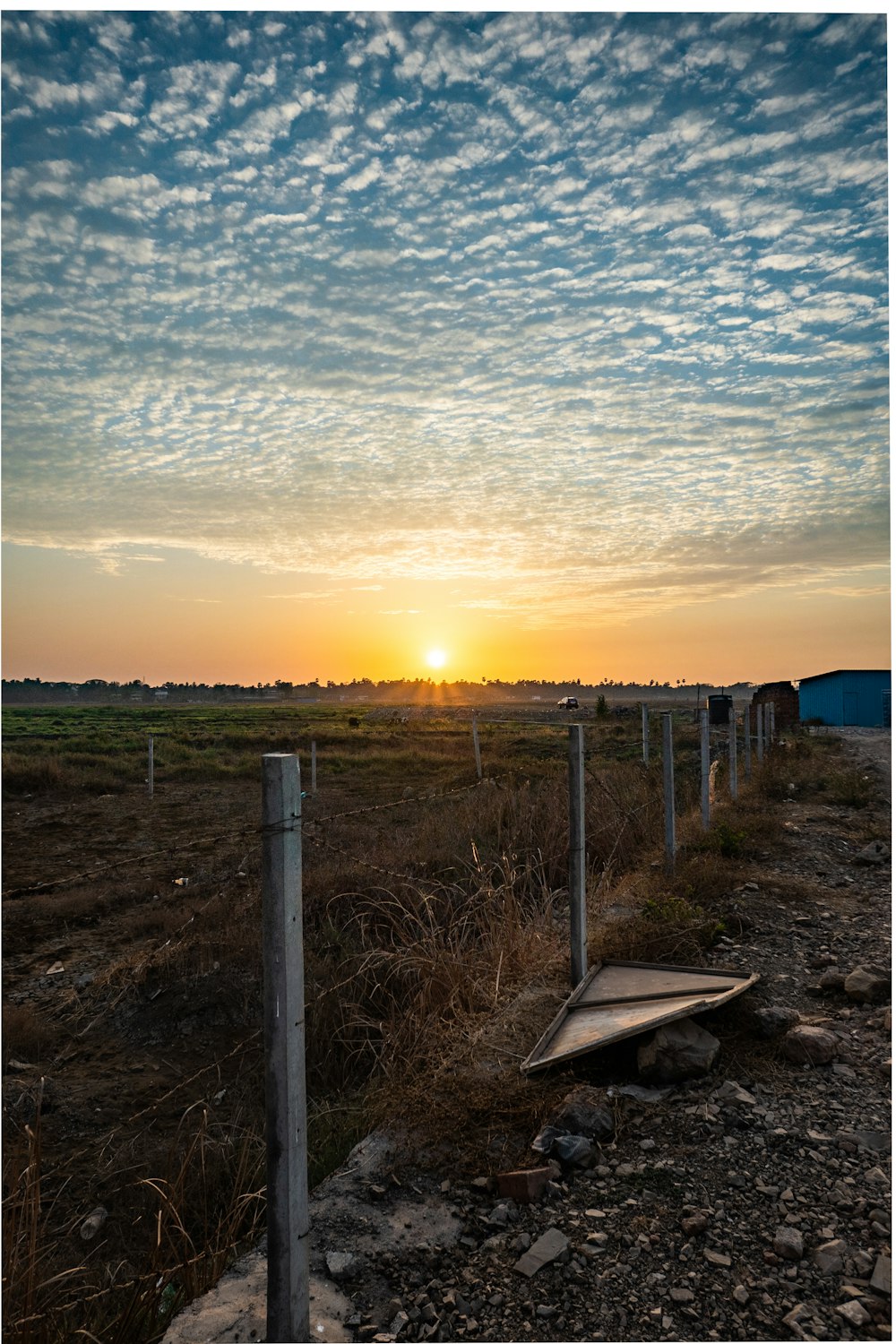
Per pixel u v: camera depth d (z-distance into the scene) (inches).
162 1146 194.2
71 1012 265.6
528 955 238.1
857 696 1649.9
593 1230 123.4
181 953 286.0
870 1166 135.9
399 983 250.7
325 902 325.4
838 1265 112.5
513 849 376.2
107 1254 159.2
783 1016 189.2
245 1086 223.3
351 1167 146.2
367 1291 114.0
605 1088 166.6
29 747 1178.0
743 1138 145.9
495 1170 140.8
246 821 617.9
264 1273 120.4
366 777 909.2
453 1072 175.2
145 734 1517.0
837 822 451.8
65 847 527.8
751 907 288.2
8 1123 201.2
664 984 207.6
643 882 316.8
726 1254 116.1
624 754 833.5
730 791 513.7
